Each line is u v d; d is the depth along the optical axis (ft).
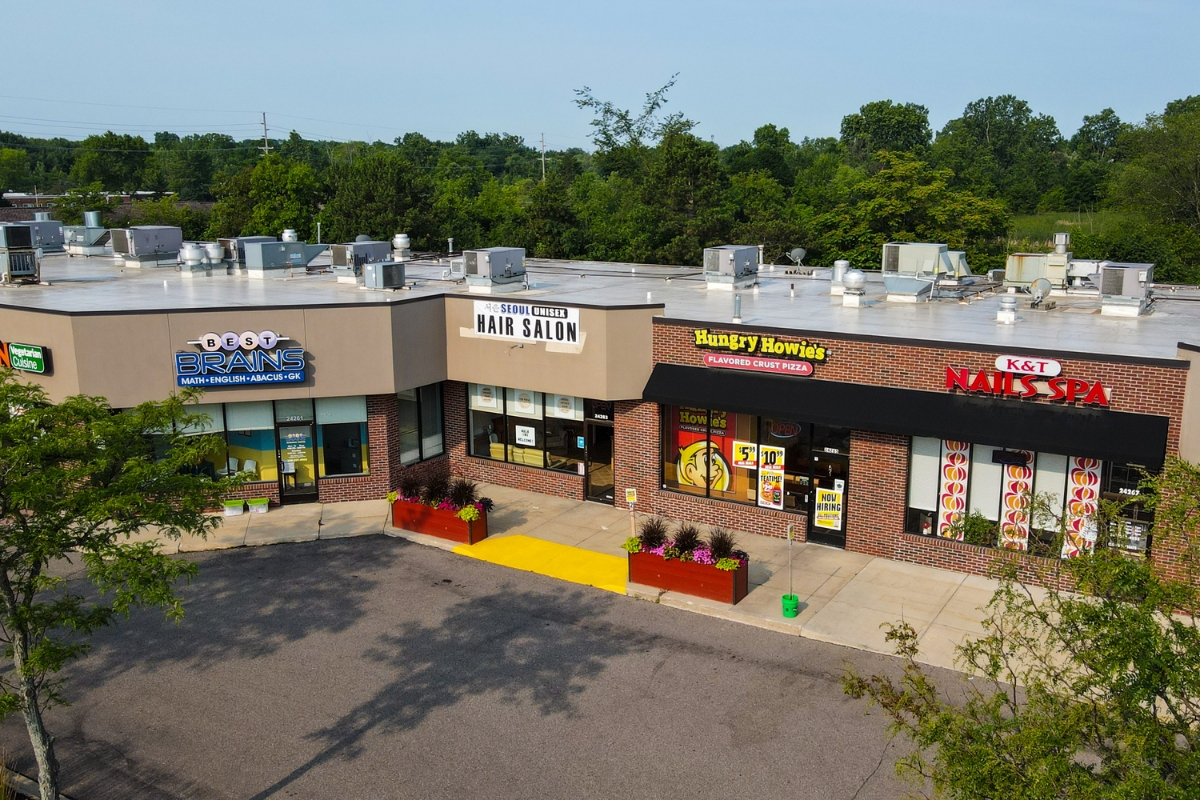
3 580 46.32
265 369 89.45
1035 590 71.87
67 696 60.64
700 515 89.20
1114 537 37.99
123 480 47.47
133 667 64.13
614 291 111.14
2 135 623.36
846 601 71.36
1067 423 69.00
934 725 34.35
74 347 85.25
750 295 108.88
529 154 636.89
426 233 251.80
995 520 74.84
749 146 404.77
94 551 46.73
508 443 101.09
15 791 50.93
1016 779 31.99
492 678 61.98
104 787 51.62
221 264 126.31
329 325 90.68
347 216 254.68
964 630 66.33
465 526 84.38
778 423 84.02
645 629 68.49
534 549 83.71
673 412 89.86
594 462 95.61
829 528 82.74
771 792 49.83
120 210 301.22
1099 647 33.06
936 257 101.91
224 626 69.97
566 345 90.53
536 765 52.70
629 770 51.98
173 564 48.78
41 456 45.55
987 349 72.69
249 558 82.58
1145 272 90.68
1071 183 340.59
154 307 92.22
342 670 63.36
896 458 77.51
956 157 348.18
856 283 98.07
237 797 50.60
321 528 88.94
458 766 52.75
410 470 99.25
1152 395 67.21
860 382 78.74
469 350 97.81
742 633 67.51
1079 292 105.40
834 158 369.50
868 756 52.70
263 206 272.51
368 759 53.57
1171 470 38.32
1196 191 239.71
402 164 255.70
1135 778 29.40
